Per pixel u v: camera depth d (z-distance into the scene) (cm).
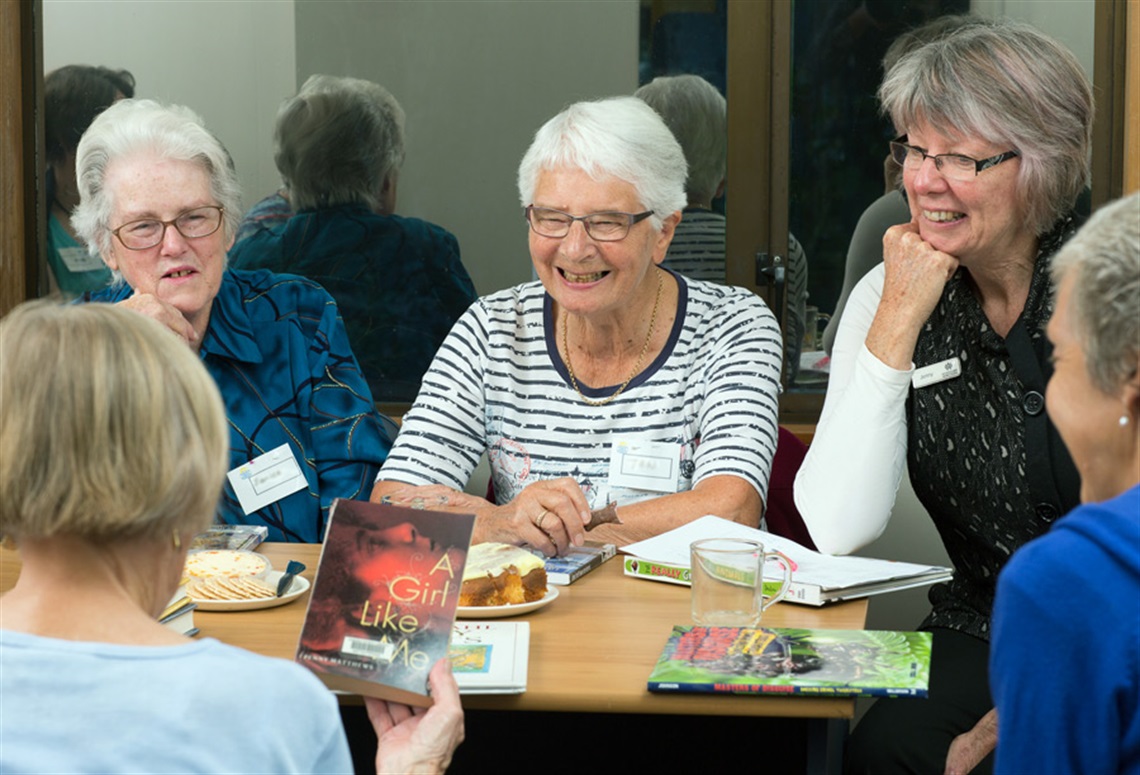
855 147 332
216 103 349
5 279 343
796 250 337
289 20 344
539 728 201
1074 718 106
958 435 213
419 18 341
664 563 195
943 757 196
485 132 344
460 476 248
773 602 181
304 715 106
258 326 259
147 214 241
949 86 201
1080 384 112
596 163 228
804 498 219
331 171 347
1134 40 313
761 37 330
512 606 176
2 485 102
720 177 336
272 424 253
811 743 154
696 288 251
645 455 240
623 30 336
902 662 153
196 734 102
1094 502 116
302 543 240
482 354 251
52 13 345
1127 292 107
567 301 236
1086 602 105
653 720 199
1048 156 201
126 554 106
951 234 208
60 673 102
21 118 344
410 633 144
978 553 220
